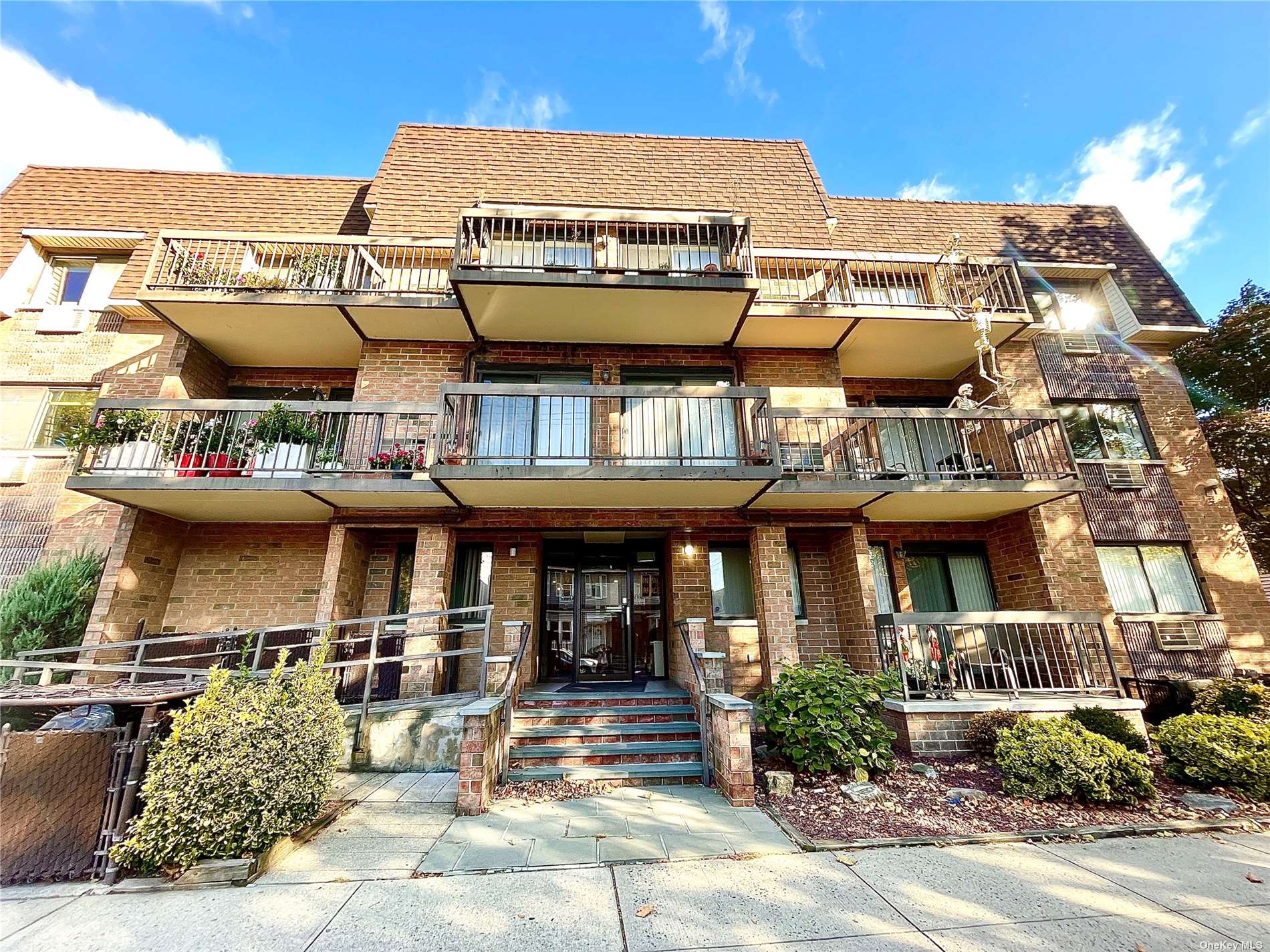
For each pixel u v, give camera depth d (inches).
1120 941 109.5
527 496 298.8
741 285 293.7
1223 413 475.2
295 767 151.4
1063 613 278.5
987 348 326.6
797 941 109.1
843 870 141.9
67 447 311.9
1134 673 331.9
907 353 370.0
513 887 132.4
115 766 142.4
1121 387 396.2
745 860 147.8
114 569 281.9
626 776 220.5
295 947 107.3
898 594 358.9
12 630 267.1
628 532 339.3
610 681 335.9
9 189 377.7
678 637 315.3
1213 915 119.6
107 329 345.1
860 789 202.5
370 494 283.1
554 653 349.1
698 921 116.8
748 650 319.0
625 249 345.7
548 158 404.5
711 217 314.3
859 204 438.3
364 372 333.4
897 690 269.3
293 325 321.7
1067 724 221.1
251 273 309.0
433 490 279.6
